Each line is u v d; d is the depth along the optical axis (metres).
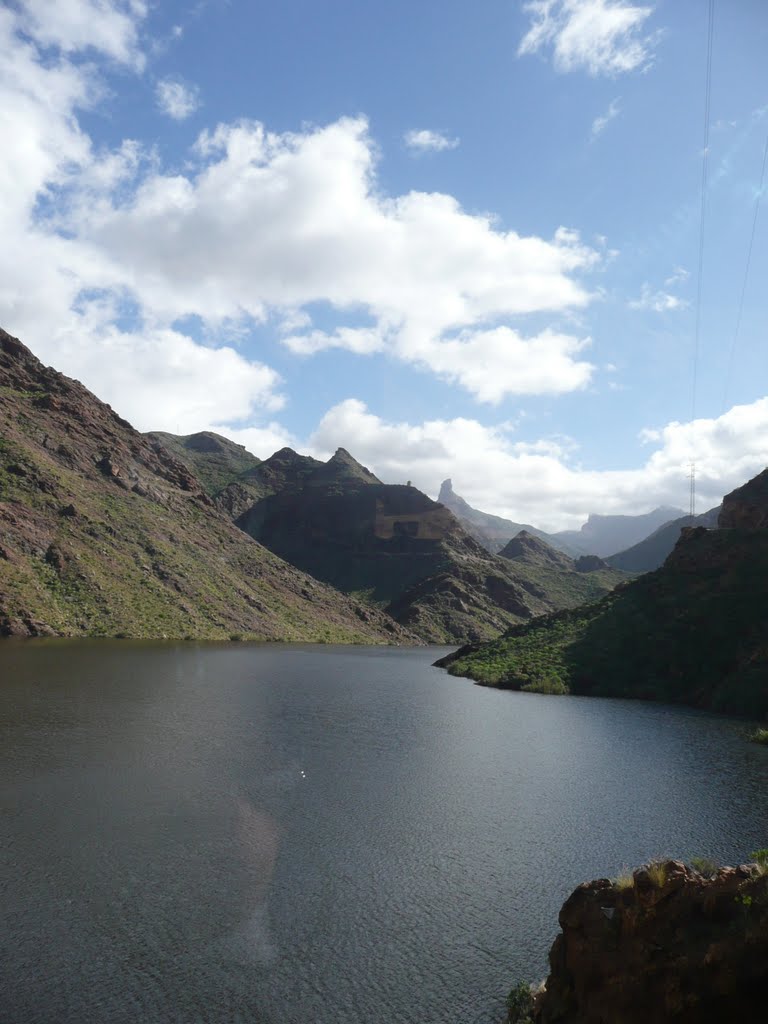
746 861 21.84
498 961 15.93
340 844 22.88
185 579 127.25
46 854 20.80
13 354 165.00
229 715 46.22
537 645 85.44
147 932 16.70
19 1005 13.78
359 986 14.86
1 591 91.00
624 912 11.50
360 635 158.75
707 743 41.75
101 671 62.19
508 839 23.80
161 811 25.22
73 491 127.06
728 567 78.06
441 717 50.50
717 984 9.85
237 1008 13.99
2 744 33.50
